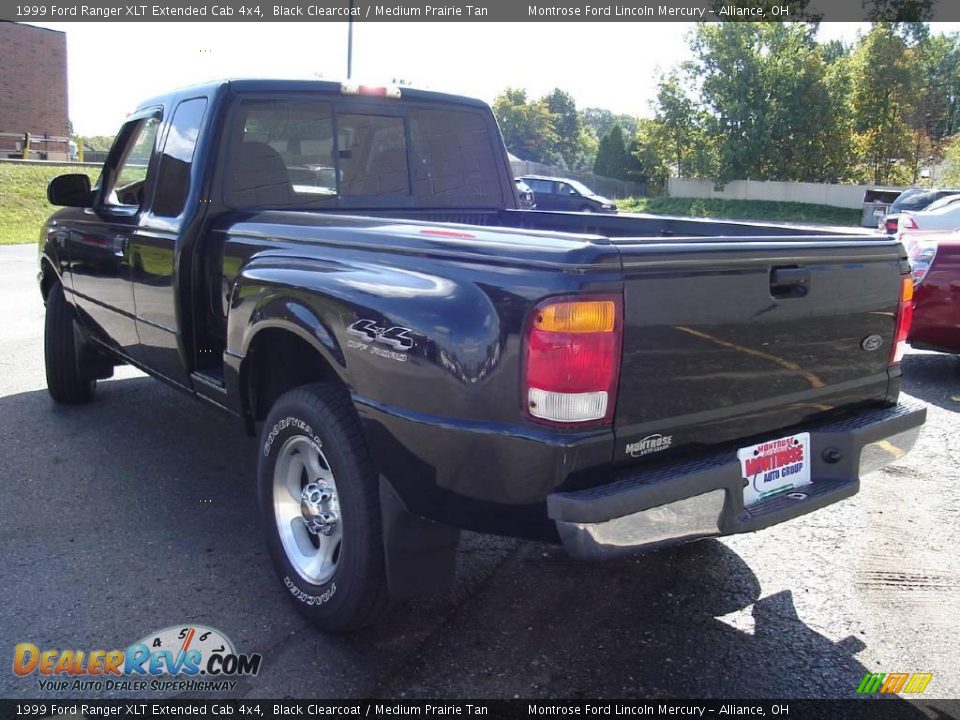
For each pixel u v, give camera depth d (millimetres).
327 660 2883
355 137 4289
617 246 2332
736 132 45062
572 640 3045
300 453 3143
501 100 98750
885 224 18859
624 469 2471
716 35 44125
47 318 5523
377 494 2770
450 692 2719
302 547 3162
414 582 2760
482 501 2463
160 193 4125
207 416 5605
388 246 2791
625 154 56562
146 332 4266
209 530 3883
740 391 2670
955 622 3211
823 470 2967
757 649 3006
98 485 4387
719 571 3619
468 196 4832
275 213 3477
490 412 2385
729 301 2568
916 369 7543
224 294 3699
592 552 2312
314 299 2883
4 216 21344
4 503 4125
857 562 3713
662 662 2912
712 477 2516
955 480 4723
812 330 2848
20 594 3256
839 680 2822
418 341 2496
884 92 46312
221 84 3871
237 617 3141
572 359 2266
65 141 32812
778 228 3471
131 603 3219
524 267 2355
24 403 5816
